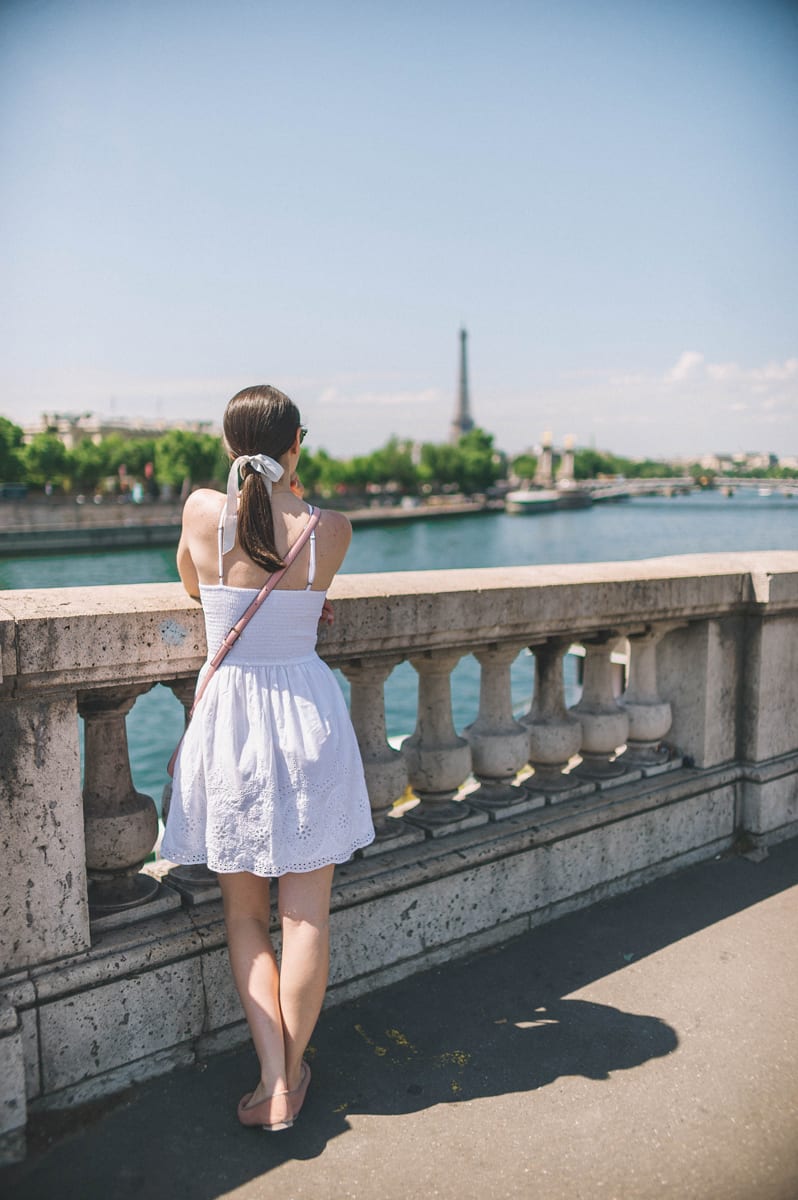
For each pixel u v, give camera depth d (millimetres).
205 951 2973
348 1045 3084
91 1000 2766
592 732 4289
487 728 3955
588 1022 3215
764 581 4445
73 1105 2756
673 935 3812
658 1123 2723
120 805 2973
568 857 3953
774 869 4453
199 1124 2709
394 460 170625
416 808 3869
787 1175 2527
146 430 157375
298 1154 2594
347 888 3299
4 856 2615
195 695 2818
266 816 2559
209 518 2643
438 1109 2779
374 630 3240
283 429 2635
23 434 122125
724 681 4574
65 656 2590
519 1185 2490
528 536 106875
